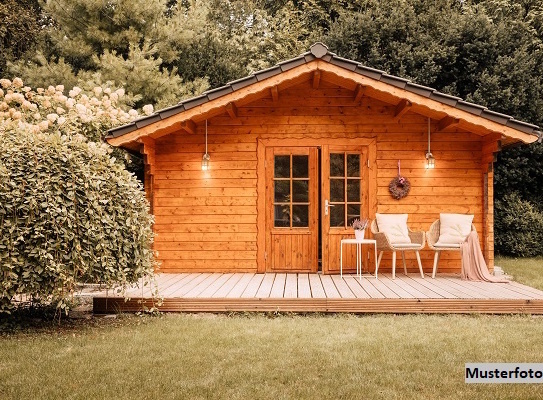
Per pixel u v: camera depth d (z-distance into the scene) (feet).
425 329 16.39
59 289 15.74
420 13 43.52
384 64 39.40
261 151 26.78
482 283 23.07
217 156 26.86
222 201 26.84
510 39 39.60
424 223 26.43
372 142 26.55
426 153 26.48
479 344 14.46
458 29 39.22
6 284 15.21
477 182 26.43
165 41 41.45
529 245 36.68
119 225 17.53
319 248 30.60
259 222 26.71
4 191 15.34
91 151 17.51
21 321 17.56
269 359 13.16
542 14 41.81
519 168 38.29
